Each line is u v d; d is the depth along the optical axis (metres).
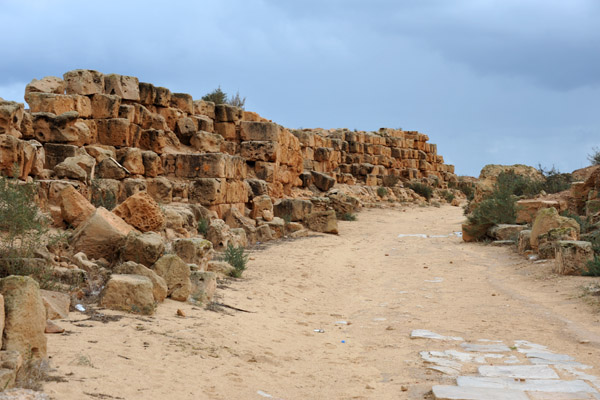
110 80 21.62
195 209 20.00
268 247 20.25
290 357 7.75
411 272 16.03
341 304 12.18
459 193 52.97
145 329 7.60
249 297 11.65
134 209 13.27
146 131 22.12
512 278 14.69
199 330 8.18
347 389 6.53
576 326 9.46
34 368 5.16
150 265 10.58
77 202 12.56
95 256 10.88
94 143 20.28
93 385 5.25
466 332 9.39
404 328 9.80
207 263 13.43
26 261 8.48
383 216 32.97
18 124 14.69
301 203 26.06
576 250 13.96
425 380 6.86
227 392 5.93
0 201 9.31
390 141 49.31
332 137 44.72
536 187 32.69
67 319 7.46
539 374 6.89
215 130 28.45
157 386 5.62
